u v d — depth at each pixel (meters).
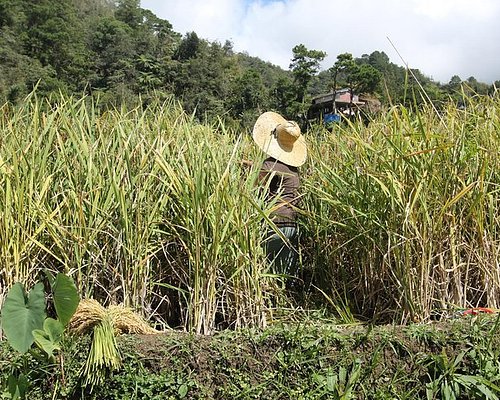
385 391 3.22
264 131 5.08
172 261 4.02
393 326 3.45
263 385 3.22
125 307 3.57
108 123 4.38
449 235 3.85
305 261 5.02
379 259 4.13
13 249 3.47
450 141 3.89
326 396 3.18
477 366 3.24
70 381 3.16
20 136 3.90
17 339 3.03
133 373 3.18
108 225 3.70
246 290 3.76
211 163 3.90
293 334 3.32
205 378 3.24
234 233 3.75
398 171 3.87
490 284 3.91
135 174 3.92
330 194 4.46
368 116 5.15
